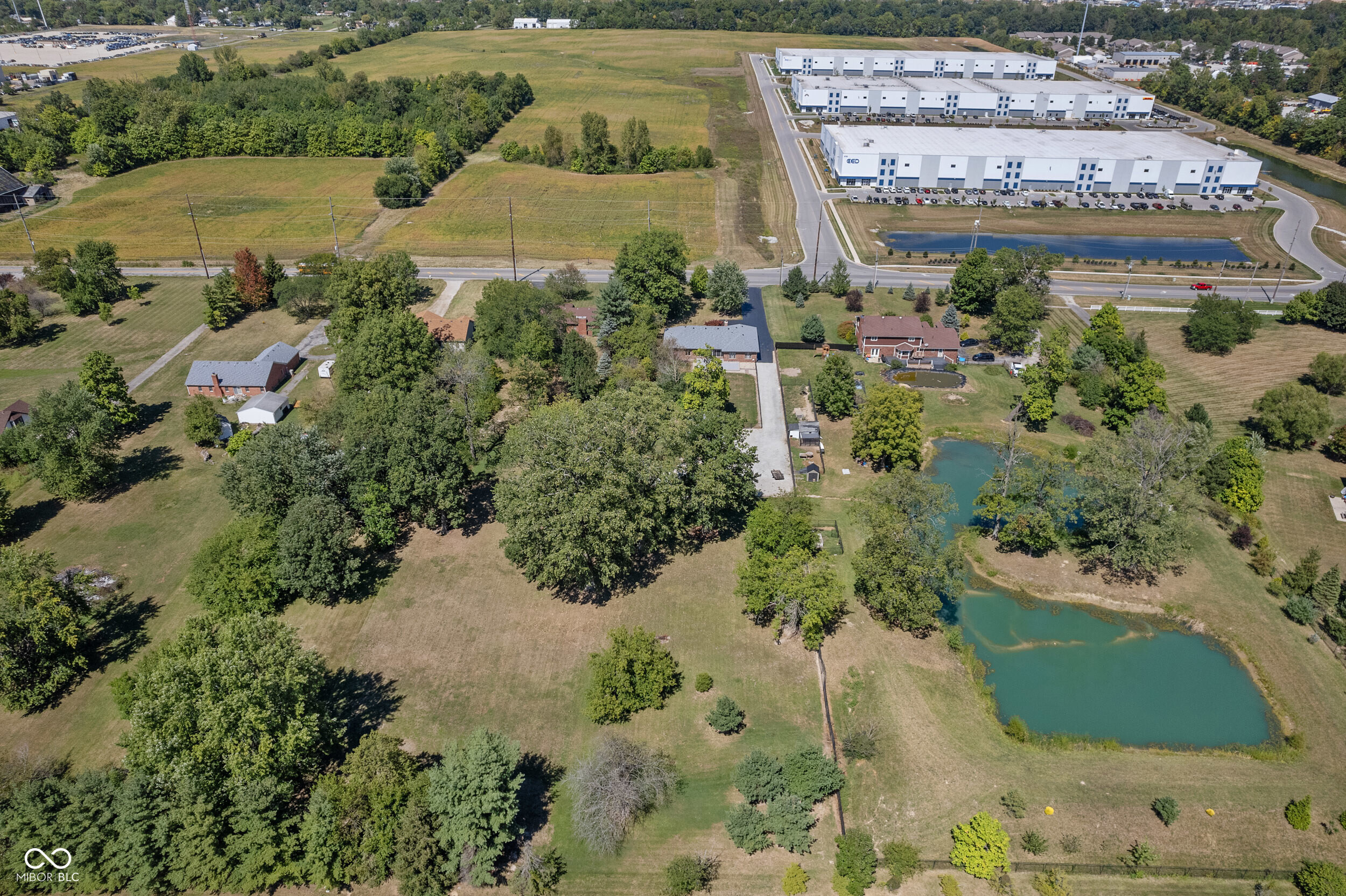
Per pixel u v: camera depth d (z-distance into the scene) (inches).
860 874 2265.0
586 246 7126.0
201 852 2162.9
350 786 2279.8
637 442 3334.2
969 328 5703.7
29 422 4074.8
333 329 5073.8
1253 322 5433.1
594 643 3095.5
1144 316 5866.1
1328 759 2687.0
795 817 2381.9
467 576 3435.0
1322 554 3590.1
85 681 2893.7
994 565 3563.0
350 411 3786.9
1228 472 3850.9
